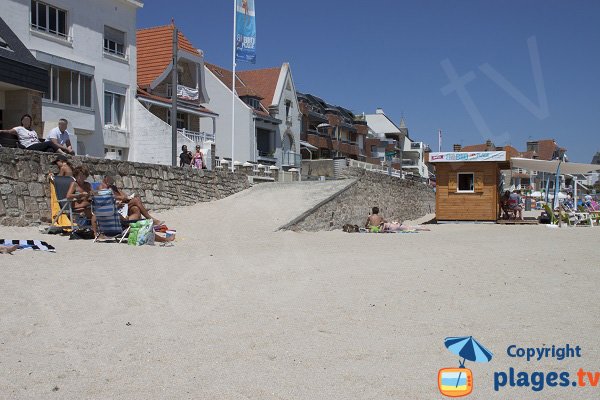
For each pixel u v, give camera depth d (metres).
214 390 4.28
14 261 8.84
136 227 11.95
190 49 42.75
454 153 26.47
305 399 4.15
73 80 30.06
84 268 8.63
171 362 4.84
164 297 7.05
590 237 17.00
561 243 14.80
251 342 5.39
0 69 21.36
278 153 55.59
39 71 23.33
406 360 4.97
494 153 25.95
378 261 10.66
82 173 13.04
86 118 30.84
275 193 22.66
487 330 5.84
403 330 5.83
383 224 20.28
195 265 9.57
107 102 32.81
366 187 26.61
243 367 4.76
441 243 14.80
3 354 4.85
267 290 7.68
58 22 29.59
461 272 9.26
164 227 13.78
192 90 40.84
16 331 5.42
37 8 28.30
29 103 23.05
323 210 20.64
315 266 9.90
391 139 84.50
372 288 7.86
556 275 9.01
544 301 7.14
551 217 24.92
